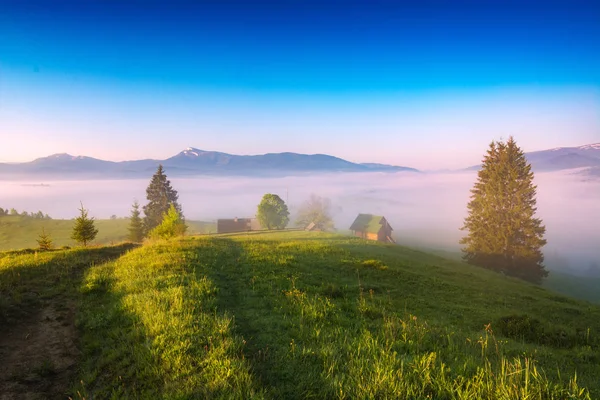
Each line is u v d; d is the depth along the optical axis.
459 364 7.62
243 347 8.04
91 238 36.28
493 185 61.31
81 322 10.47
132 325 9.66
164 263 18.08
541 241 55.56
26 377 7.49
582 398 6.43
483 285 27.03
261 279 17.14
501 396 6.02
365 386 6.23
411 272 26.58
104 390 6.77
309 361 7.52
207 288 13.33
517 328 13.66
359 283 19.22
